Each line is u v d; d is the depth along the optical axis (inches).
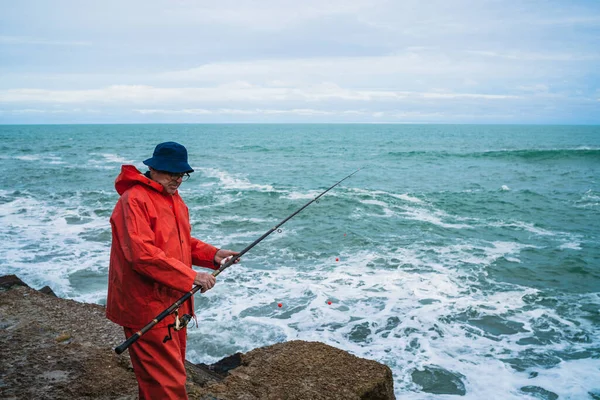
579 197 768.9
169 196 90.7
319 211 641.6
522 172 1136.8
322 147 2215.8
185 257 92.5
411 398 218.5
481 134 4345.5
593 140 2945.4
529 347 265.6
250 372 123.6
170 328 86.9
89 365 125.3
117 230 84.6
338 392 116.6
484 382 230.8
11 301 165.5
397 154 1697.8
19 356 127.8
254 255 433.7
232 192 796.6
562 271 394.6
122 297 86.5
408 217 608.4
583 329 287.4
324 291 339.6
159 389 87.0
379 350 260.1
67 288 330.3
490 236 510.9
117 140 2871.6
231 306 312.7
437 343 268.5
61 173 1021.8
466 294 339.6
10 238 460.1
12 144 2284.7
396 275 375.6
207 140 2987.2
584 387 225.5
